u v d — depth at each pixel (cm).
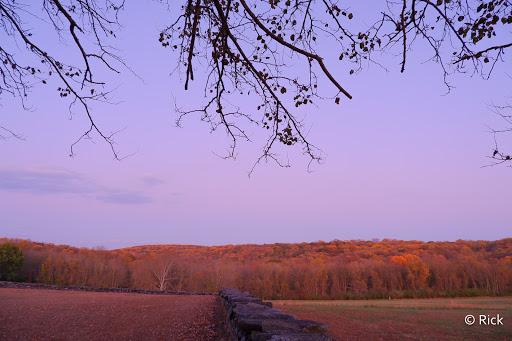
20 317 1062
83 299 1702
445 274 7719
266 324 475
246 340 537
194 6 411
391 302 5538
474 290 7500
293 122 442
